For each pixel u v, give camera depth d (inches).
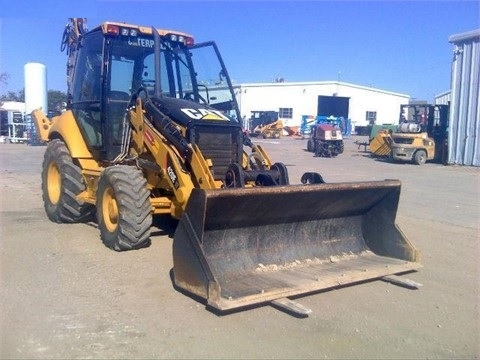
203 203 194.2
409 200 481.7
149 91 308.2
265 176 252.7
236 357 161.6
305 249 243.0
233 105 297.9
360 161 968.9
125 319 187.0
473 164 883.4
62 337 172.2
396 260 252.4
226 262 217.6
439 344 174.7
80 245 280.4
